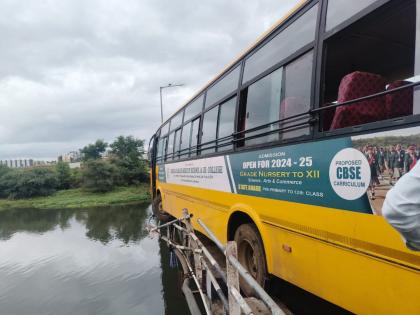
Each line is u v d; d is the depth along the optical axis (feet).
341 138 7.91
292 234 9.84
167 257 26.09
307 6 9.98
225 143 15.15
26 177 106.73
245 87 13.62
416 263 6.12
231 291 7.69
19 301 20.61
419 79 6.89
